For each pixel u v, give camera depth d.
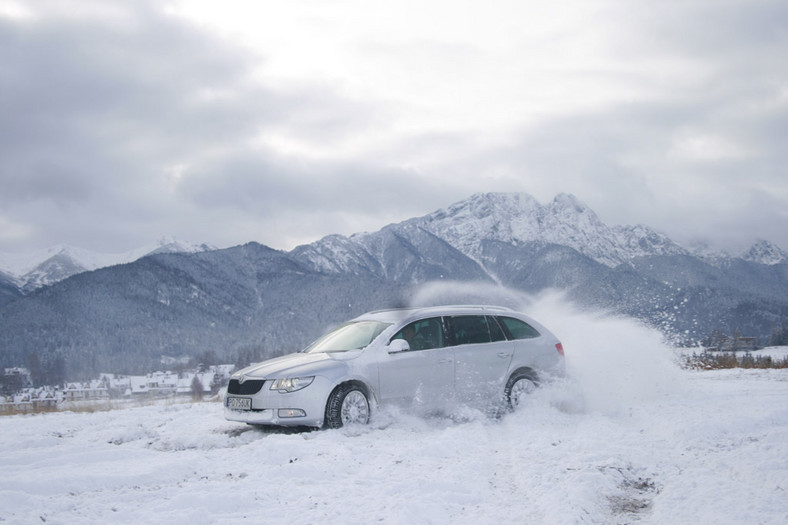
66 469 6.06
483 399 8.98
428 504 4.59
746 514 4.13
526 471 5.59
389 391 8.39
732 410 8.05
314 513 4.53
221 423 9.22
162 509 4.64
